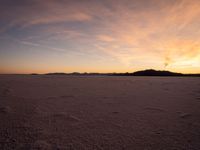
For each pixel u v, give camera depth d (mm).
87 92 8945
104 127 3414
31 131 3137
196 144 2607
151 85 14609
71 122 3713
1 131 3107
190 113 4535
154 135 2984
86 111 4723
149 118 4062
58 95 7652
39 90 9484
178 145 2576
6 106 5145
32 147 2490
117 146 2551
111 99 6695
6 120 3773
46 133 3055
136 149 2459
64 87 11594
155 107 5277
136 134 3039
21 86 11633
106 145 2584
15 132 3072
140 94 8320
